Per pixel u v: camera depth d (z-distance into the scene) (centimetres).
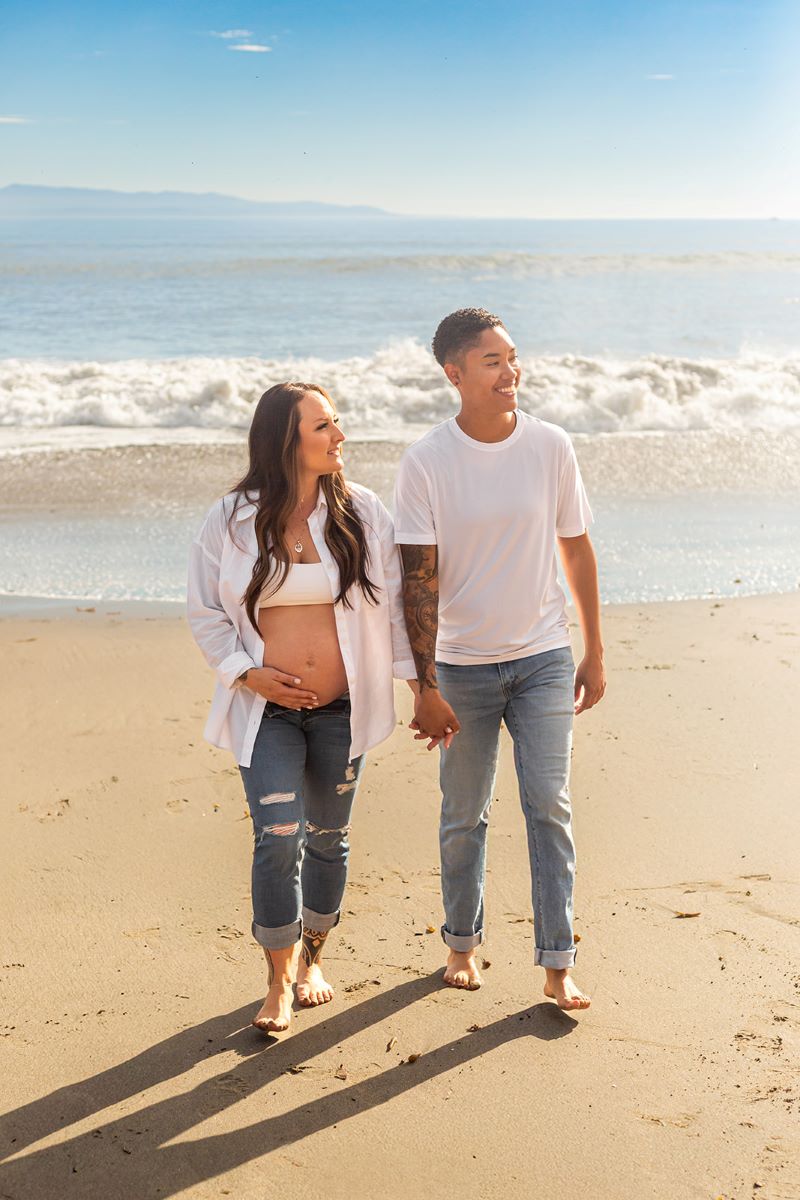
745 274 4122
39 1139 248
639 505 962
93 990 308
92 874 373
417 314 2664
